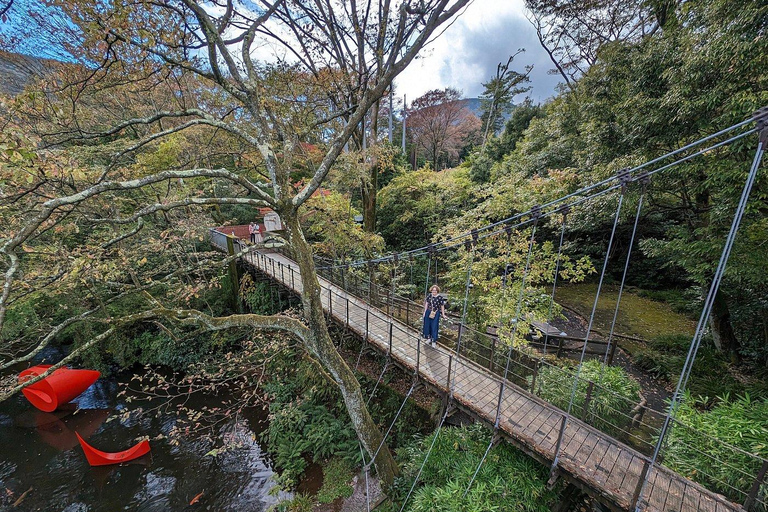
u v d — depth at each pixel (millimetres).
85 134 5094
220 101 7363
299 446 7391
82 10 3791
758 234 5836
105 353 11156
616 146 7168
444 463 4938
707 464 4160
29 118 4898
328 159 5469
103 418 9148
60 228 5309
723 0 4941
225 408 9250
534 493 4254
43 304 9578
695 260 6637
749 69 4613
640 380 7816
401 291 11406
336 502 6215
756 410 4664
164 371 10984
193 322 5359
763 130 2412
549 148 11820
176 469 7508
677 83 5500
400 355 6711
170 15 4656
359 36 7184
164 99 10242
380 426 7410
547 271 7469
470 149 27719
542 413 5160
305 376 8945
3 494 7066
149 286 5734
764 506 3578
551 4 11875
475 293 8375
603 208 7352
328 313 8805
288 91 7328
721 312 7773
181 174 4332
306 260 5500
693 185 6426
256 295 11992
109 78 4941
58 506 6789
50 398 9125
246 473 7336
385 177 20125
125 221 4355
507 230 5527
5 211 5145
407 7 5113
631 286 13914
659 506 3668
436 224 14062
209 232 15000
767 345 7453
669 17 6949
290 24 6234
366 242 10672
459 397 5445
